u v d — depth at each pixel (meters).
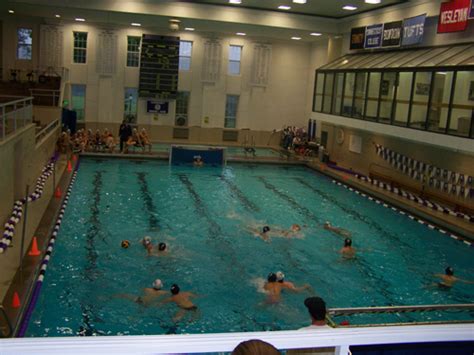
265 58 25.75
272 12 19.41
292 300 8.08
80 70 23.75
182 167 19.52
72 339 1.52
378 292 8.67
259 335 1.67
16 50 22.80
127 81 24.44
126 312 7.36
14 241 9.27
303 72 26.56
